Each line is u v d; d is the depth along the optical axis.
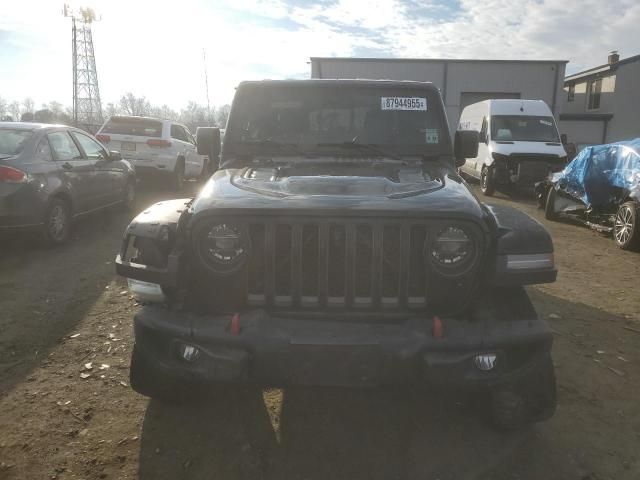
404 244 2.57
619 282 6.23
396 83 4.04
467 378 2.51
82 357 3.95
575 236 8.98
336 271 2.62
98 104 63.91
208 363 2.54
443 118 3.99
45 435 3.00
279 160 3.78
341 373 2.49
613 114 29.52
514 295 2.81
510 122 14.60
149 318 2.68
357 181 2.96
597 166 9.07
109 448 2.90
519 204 12.70
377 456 2.91
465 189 2.98
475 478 2.73
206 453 2.89
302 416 3.28
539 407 2.79
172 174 12.46
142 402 3.37
